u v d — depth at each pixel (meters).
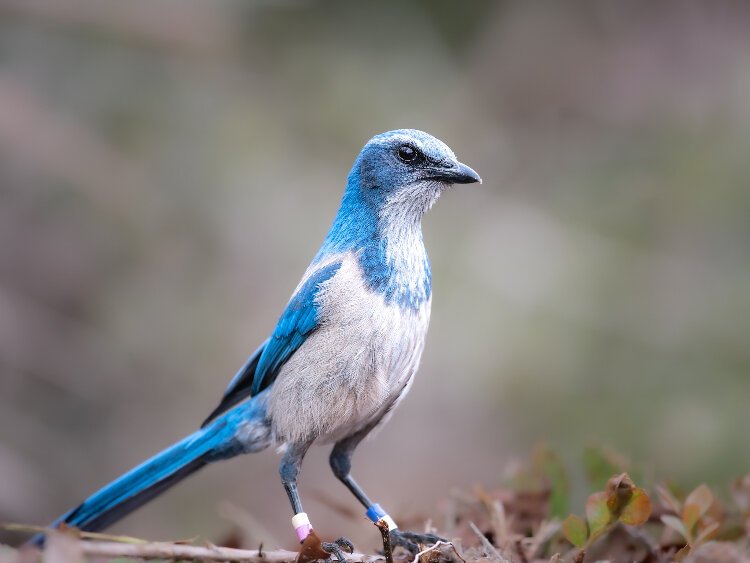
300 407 7.73
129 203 14.14
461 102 16.02
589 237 14.59
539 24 16.39
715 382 13.20
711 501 6.59
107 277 14.53
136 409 14.36
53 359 14.15
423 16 16.58
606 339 13.70
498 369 13.50
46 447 14.02
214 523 13.71
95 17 14.20
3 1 13.97
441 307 13.85
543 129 16.08
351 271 7.76
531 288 13.95
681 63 15.70
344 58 15.75
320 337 7.69
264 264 14.47
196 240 14.59
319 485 14.15
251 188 14.69
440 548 6.59
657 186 14.80
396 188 8.11
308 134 15.27
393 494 13.66
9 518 12.67
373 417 8.05
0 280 14.21
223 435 8.18
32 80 14.47
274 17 15.79
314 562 6.21
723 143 14.76
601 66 16.05
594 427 13.26
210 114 15.01
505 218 14.74
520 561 6.77
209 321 14.34
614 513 6.40
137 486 8.14
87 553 5.71
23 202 14.45
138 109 14.77
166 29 14.36
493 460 13.70
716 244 14.18
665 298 13.88
